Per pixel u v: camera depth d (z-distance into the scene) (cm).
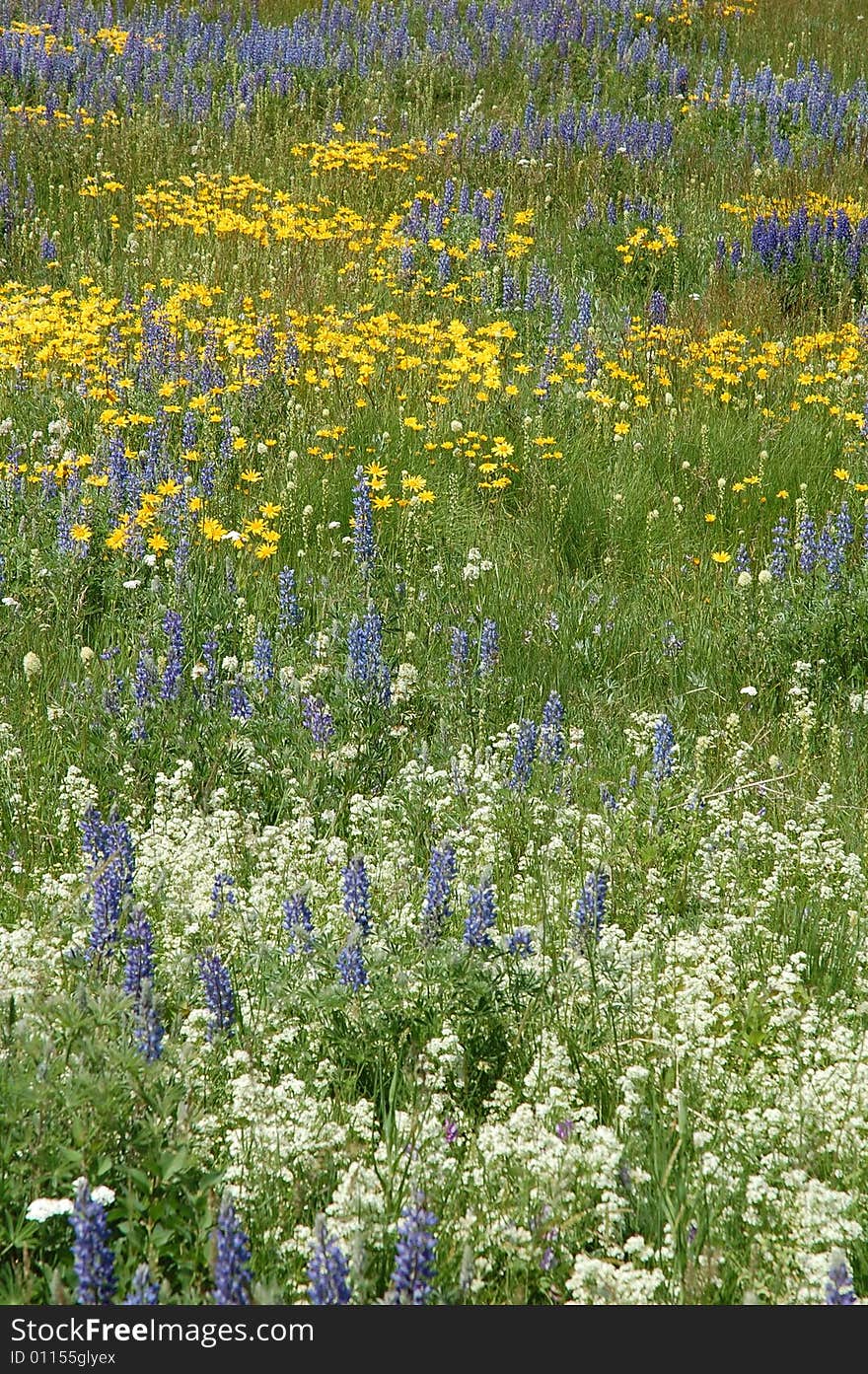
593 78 1977
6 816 518
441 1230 301
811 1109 344
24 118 1596
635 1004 399
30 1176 297
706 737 573
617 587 771
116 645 648
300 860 477
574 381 1002
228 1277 258
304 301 1127
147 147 1569
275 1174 314
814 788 562
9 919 449
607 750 594
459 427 883
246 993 387
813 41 2242
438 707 608
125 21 2134
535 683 651
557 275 1280
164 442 835
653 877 471
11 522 735
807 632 667
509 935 427
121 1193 300
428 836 510
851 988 426
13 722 580
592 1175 316
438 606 700
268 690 598
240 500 808
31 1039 318
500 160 1586
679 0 2275
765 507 852
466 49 1997
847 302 1227
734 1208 320
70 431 855
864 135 1727
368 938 393
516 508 855
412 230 1303
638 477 866
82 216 1375
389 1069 365
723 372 1014
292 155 1580
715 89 1864
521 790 541
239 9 2277
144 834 498
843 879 497
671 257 1321
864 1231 312
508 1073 369
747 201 1480
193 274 1173
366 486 721
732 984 421
